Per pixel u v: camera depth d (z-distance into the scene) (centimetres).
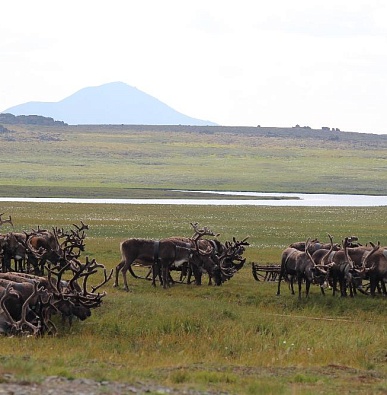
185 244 7231
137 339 4884
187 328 5191
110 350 4441
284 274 6994
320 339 4916
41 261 7244
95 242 11131
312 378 3612
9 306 5009
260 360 4147
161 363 3975
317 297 6656
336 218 17862
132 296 6288
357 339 4894
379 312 6266
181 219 16750
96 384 3144
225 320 5478
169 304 5900
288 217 18012
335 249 7275
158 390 3108
